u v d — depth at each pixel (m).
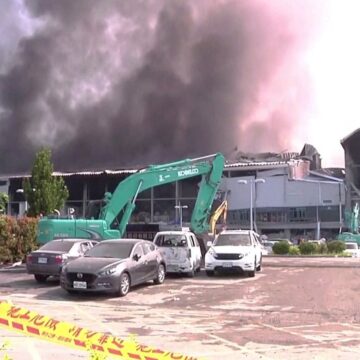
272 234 89.06
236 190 92.06
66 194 46.00
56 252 17.14
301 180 88.44
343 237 58.41
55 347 7.92
